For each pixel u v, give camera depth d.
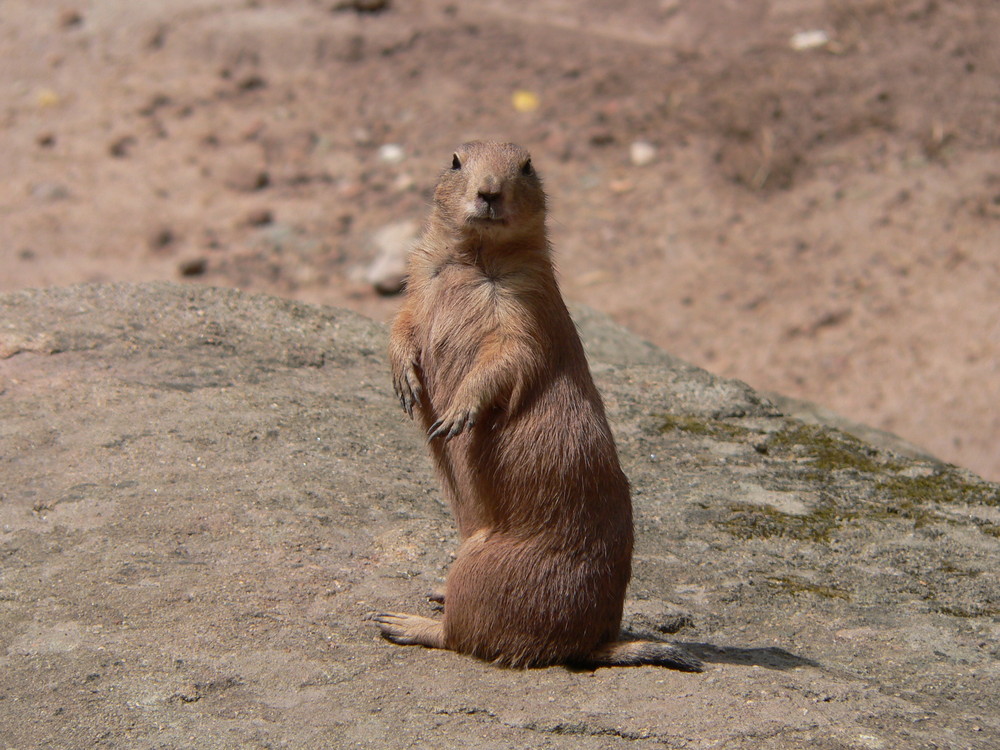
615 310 23.84
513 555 7.93
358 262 25.44
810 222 26.28
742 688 7.44
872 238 25.61
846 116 29.02
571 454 7.97
